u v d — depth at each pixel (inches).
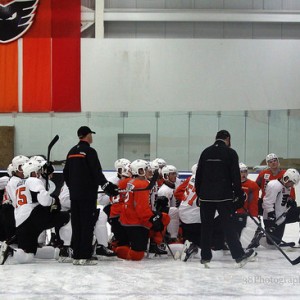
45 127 973.8
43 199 398.6
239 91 1034.7
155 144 973.8
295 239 581.0
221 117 971.3
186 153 973.8
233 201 388.2
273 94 1035.9
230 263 407.5
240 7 1043.3
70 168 402.0
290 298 287.6
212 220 386.3
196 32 1048.8
